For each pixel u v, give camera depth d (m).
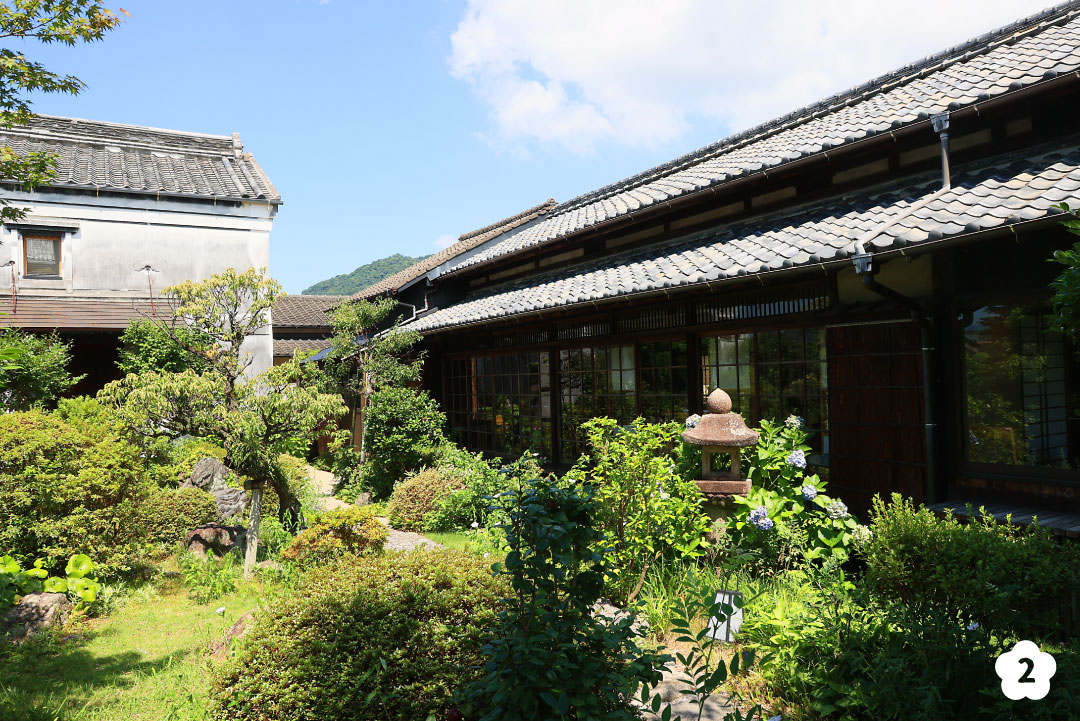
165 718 3.42
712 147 10.15
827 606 3.79
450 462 9.88
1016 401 4.74
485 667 2.74
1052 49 6.04
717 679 2.97
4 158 6.86
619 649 2.82
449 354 12.29
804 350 6.20
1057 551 3.37
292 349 21.47
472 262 12.40
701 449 5.92
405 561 3.76
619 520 4.97
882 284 5.45
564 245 10.30
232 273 7.66
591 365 8.78
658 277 6.83
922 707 2.86
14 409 9.27
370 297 14.76
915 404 5.21
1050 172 4.62
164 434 6.78
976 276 4.89
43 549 5.52
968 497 4.96
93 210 13.68
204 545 6.98
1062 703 2.66
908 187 6.07
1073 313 2.70
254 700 3.02
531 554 2.75
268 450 6.60
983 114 5.45
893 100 7.04
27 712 3.53
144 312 13.61
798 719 3.24
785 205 7.38
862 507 5.63
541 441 9.69
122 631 4.91
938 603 3.37
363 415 11.55
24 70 6.05
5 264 12.96
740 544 5.32
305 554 5.97
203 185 15.06
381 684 3.11
